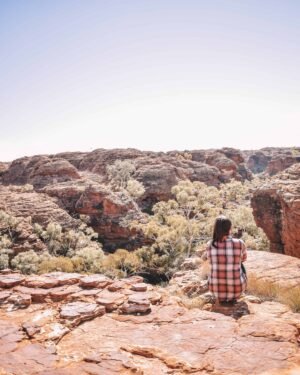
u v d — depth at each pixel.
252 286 4.94
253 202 16.56
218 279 3.97
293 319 3.39
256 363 2.45
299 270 6.03
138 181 61.22
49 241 38.81
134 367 2.35
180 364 2.45
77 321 3.26
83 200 48.09
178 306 3.72
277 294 4.62
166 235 29.08
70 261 27.45
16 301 3.75
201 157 90.94
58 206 47.44
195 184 41.59
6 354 2.55
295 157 94.94
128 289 4.16
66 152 92.50
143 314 3.49
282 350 2.63
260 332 2.97
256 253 7.39
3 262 30.30
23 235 36.47
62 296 3.91
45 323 3.21
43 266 26.91
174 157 81.00
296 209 11.73
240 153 96.88
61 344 2.83
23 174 78.75
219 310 3.86
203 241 32.06
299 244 11.73
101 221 45.94
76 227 44.03
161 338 2.92
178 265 29.09
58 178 68.75
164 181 60.59
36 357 2.51
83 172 79.81
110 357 2.51
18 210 43.06
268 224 15.59
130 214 46.81
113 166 68.06
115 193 51.19
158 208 37.44
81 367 2.35
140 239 42.59
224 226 3.97
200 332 3.02
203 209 40.41
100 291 4.08
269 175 98.12
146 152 82.62
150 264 30.55
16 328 3.06
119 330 3.12
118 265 28.67
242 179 87.81
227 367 2.40
